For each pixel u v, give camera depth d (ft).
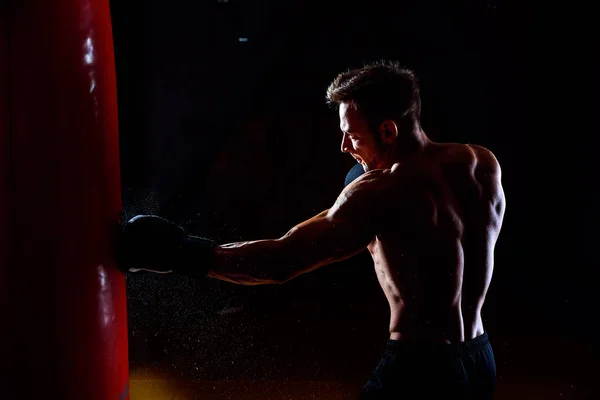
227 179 20.49
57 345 4.26
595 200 19.97
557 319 15.07
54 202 4.17
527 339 13.39
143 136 20.31
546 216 21.01
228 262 4.44
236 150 20.44
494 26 20.13
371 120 4.81
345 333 13.99
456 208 4.80
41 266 4.18
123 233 4.57
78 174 4.26
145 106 20.18
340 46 20.11
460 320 4.76
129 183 20.31
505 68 20.31
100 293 4.44
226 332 14.07
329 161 20.51
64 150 4.19
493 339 13.41
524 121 20.59
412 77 4.91
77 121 4.25
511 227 21.20
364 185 4.61
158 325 14.46
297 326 14.65
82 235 4.29
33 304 4.20
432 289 4.66
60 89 4.16
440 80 20.36
